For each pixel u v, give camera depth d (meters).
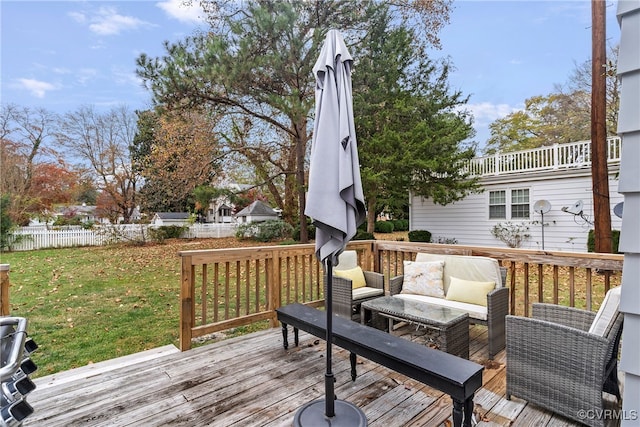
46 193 15.33
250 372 2.60
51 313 4.50
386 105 9.66
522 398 2.16
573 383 1.94
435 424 1.97
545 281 6.48
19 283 6.32
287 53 8.37
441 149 9.48
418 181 10.08
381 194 10.62
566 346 1.97
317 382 2.45
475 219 11.20
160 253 10.73
